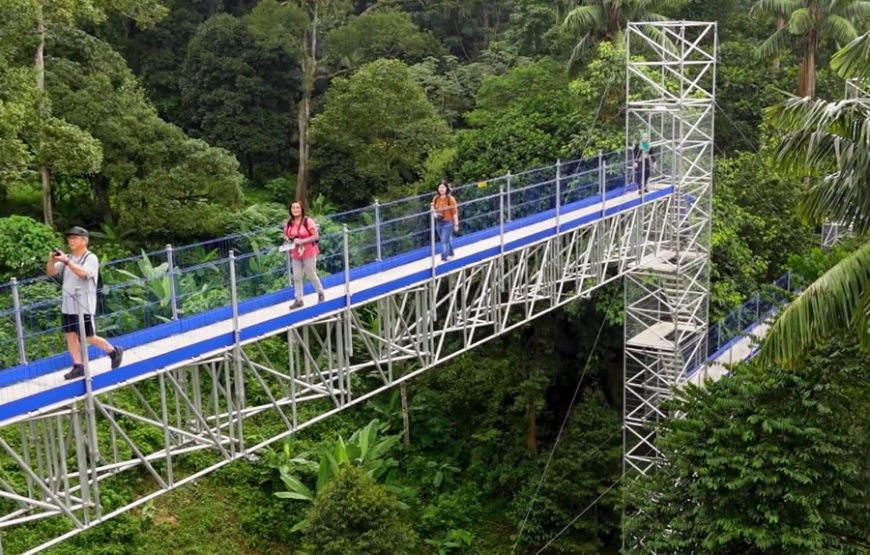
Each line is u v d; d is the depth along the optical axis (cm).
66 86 2775
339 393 1571
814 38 3312
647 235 2336
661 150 2431
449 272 1742
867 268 1222
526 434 2778
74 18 2852
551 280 2028
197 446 1429
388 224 1723
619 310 2497
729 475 1525
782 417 1532
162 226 2839
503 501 2656
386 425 2703
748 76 3488
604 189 2125
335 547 1988
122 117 2855
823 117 1312
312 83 3841
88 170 2619
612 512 2439
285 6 3747
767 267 2869
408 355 1716
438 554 2436
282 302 1521
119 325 1302
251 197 3703
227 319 1424
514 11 4803
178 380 1484
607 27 3078
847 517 1507
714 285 2592
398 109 3519
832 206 1340
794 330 1251
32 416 1128
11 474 2017
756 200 2928
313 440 2627
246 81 3741
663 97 2411
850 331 1440
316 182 3769
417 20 4941
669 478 1691
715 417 1605
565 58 3666
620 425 2481
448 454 2784
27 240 2453
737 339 2447
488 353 2819
